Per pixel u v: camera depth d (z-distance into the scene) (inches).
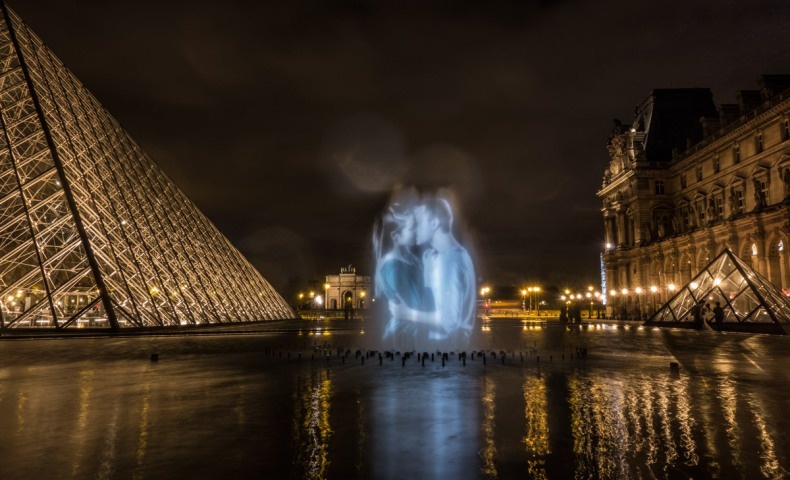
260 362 890.7
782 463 330.6
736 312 1962.4
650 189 3818.9
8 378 706.8
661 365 828.6
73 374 743.7
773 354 1014.4
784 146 2566.4
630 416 458.9
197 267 2709.2
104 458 342.0
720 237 2893.7
